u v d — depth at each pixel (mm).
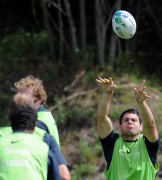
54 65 52250
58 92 49438
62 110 46875
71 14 54469
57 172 15609
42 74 51844
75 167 42156
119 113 45688
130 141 21188
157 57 53344
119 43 51531
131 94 47594
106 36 54625
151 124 20641
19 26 57250
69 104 47656
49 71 51875
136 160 20891
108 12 53094
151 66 52500
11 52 54469
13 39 55469
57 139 18750
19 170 15133
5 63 53406
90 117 46469
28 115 15664
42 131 16453
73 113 46750
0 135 16500
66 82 50156
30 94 18875
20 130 15672
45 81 50812
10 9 59062
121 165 20938
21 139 15500
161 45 54156
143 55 53000
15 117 15648
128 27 24156
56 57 53562
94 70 50375
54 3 52656
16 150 15359
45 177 15375
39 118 18641
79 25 56594
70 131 45875
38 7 58000
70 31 54719
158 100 47344
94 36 55312
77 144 44688
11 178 15031
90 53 51656
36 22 55062
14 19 58312
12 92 50562
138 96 20438
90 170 41719
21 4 59250
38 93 19141
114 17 24484
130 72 50312
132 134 21062
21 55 54125
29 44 54875
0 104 49375
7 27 57656
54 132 18688
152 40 54656
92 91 48438
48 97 49281
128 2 53250
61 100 48062
